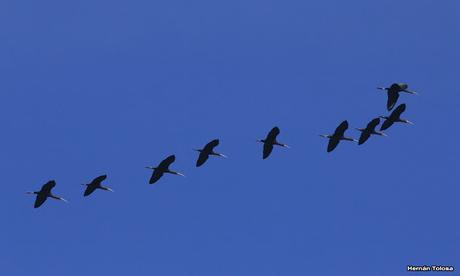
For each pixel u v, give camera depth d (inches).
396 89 2188.7
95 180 2121.1
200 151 2208.4
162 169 2183.8
